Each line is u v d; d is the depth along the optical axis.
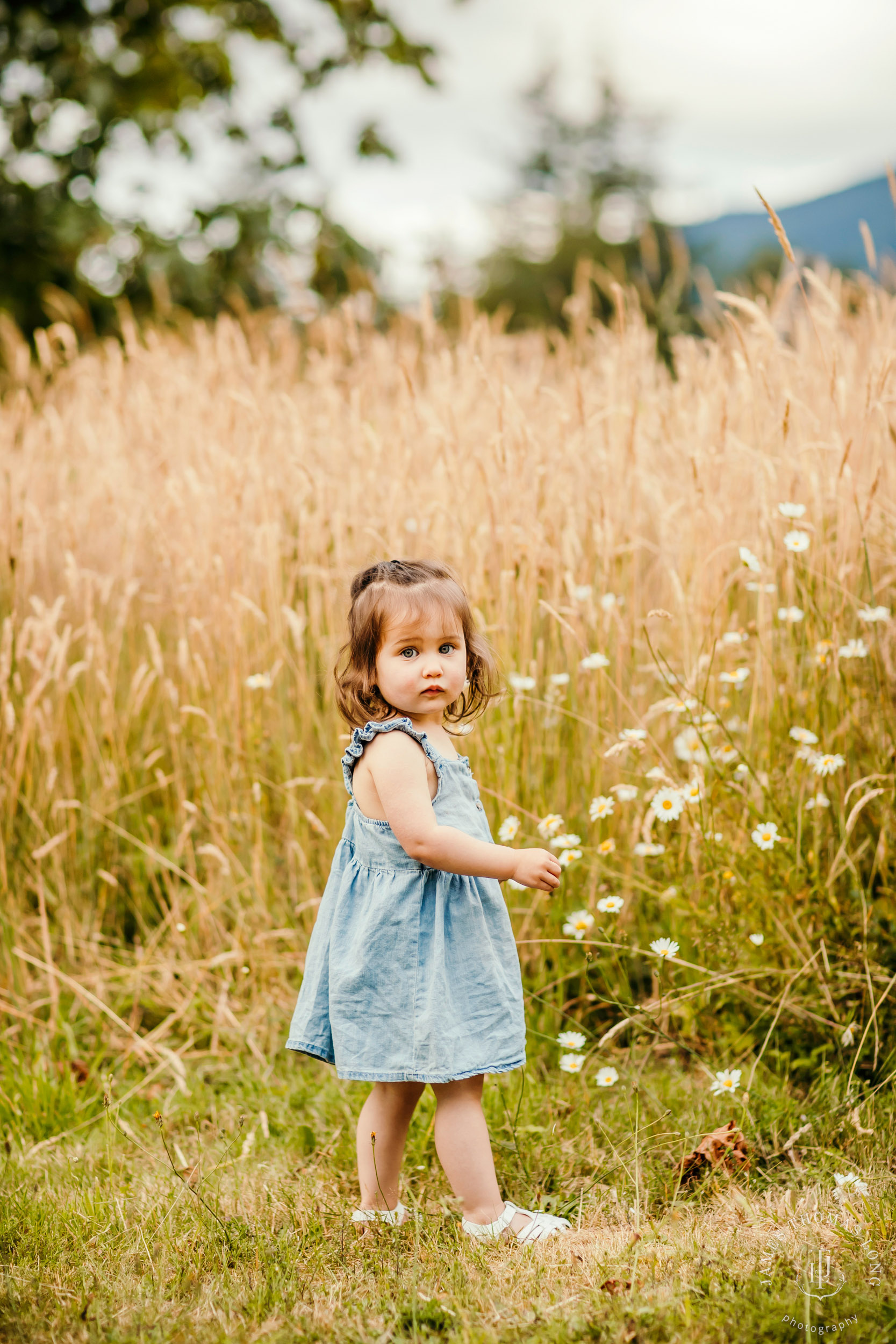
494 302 29.64
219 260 9.09
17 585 3.42
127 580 3.45
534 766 3.00
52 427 3.87
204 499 3.40
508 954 2.02
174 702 3.26
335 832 3.18
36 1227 2.01
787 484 2.92
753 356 3.04
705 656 2.93
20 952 2.90
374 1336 1.63
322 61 9.59
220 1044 2.88
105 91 8.55
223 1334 1.63
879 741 2.77
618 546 3.16
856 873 2.59
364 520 3.36
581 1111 2.35
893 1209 1.88
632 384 3.47
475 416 3.60
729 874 2.55
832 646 2.75
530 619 3.00
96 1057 2.73
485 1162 1.95
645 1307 1.62
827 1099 2.29
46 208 8.71
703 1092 2.35
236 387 4.02
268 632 3.36
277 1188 2.15
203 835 3.39
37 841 3.23
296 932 3.02
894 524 2.96
